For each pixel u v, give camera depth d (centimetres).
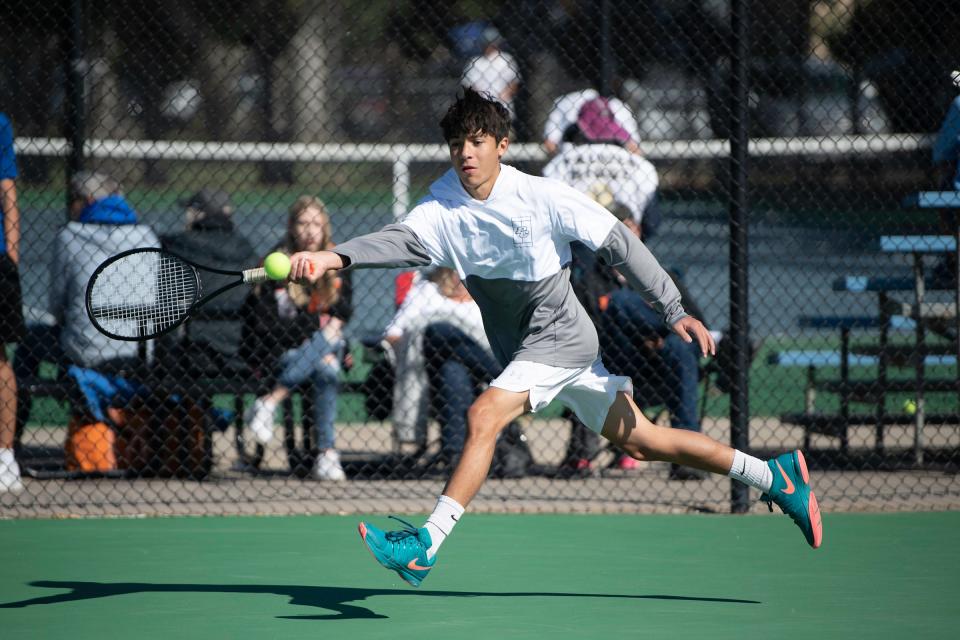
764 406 3500
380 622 1505
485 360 2566
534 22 3959
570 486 2541
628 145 2814
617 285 2541
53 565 1858
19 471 2516
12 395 2450
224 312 2523
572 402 1611
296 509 2292
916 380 2661
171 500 2362
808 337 4041
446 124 1533
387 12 6988
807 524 1612
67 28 2720
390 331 2583
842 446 2698
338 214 4906
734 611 1562
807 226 4194
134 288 1639
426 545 1477
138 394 2589
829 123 3972
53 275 2531
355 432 3158
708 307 4297
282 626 1486
